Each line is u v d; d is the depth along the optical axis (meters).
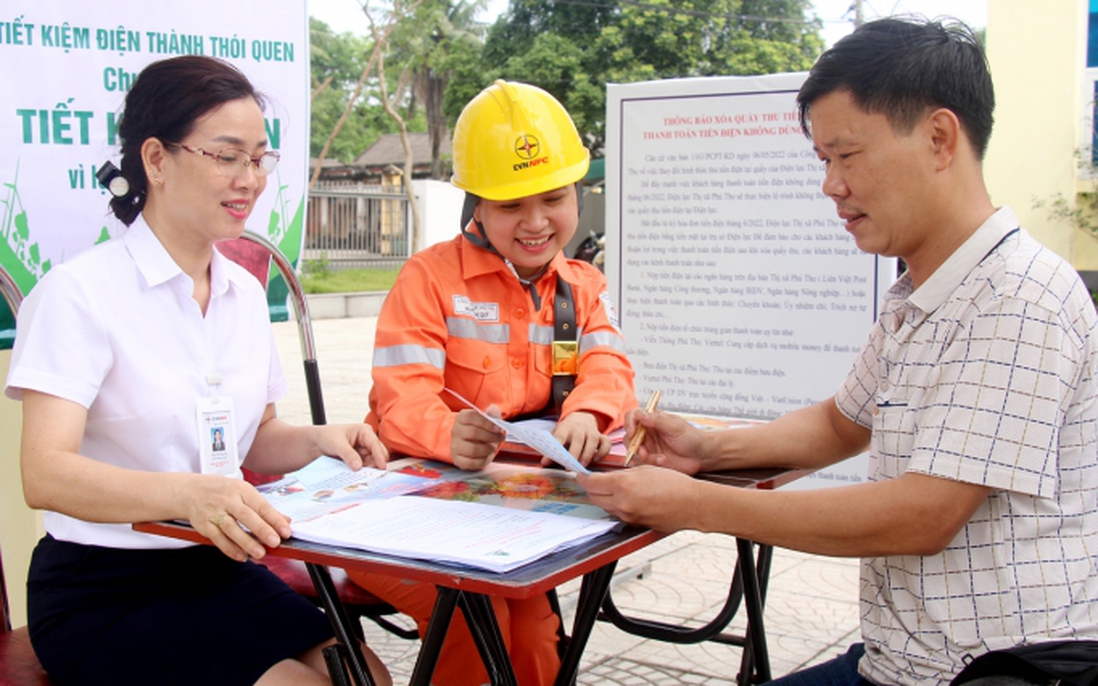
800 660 3.04
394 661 3.04
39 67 2.27
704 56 21.02
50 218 2.31
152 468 1.79
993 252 1.42
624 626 2.49
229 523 1.35
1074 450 1.39
